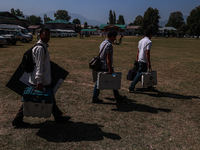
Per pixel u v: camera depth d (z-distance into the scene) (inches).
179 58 569.9
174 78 308.7
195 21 3410.4
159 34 4667.8
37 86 117.3
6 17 2201.0
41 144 117.8
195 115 169.5
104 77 175.8
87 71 336.8
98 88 177.3
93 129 138.6
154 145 121.6
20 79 127.1
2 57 466.9
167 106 188.7
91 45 1026.7
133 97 211.6
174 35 4530.0
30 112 121.8
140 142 124.2
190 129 143.9
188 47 1107.9
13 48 717.3
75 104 185.3
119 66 404.8
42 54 115.3
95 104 187.3
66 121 147.3
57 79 132.3
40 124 142.9
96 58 177.3
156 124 149.9
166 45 1267.2
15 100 188.4
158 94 225.1
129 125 146.7
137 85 261.1
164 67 407.8
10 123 142.5
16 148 113.2
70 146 116.9
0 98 191.8
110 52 172.2
